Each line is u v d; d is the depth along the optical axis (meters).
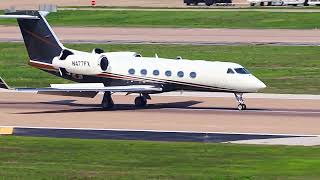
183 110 191.38
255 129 165.75
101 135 160.12
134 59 198.50
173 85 193.50
